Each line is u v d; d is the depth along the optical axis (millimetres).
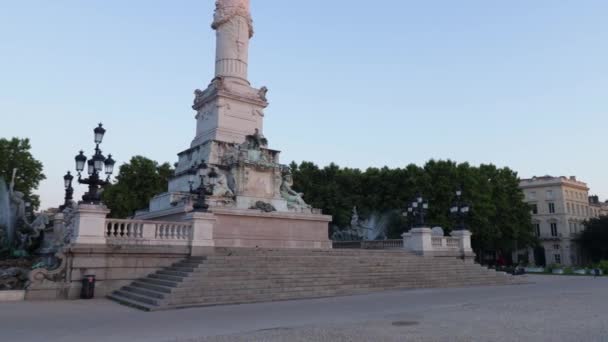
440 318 12445
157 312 14141
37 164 59688
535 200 93875
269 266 20016
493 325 11188
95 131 19406
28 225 30609
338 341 9141
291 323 11758
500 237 57156
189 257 20750
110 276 18781
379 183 58594
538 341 9164
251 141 32562
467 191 53469
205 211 21750
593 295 19312
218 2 36344
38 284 17391
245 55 36000
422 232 29375
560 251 88625
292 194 33500
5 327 11336
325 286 19641
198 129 36000
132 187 59062
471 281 25844
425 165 57750
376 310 14344
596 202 105125
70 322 12148
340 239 45219
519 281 27812
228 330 10711
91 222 18672
